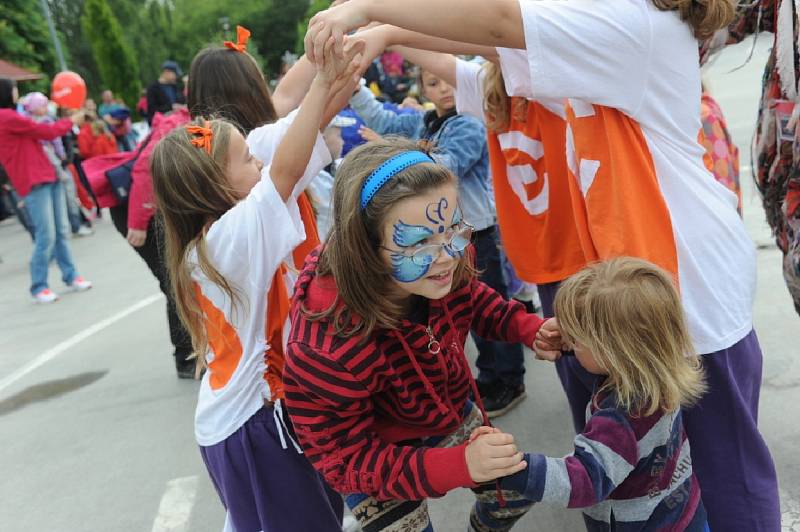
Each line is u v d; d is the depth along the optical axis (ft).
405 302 4.61
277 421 5.33
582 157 5.27
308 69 7.65
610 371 4.64
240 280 5.22
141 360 14.56
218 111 7.03
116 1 131.34
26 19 70.44
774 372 9.51
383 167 4.07
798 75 5.92
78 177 29.86
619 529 4.98
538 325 5.41
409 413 4.79
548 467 4.42
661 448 4.70
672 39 4.79
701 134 5.71
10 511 9.55
